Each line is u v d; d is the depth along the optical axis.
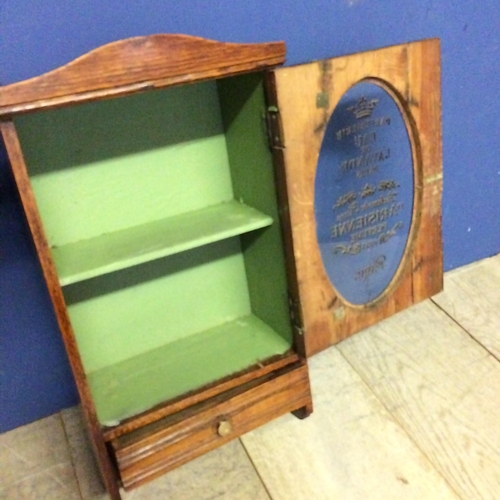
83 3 0.75
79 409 0.99
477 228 1.23
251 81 0.74
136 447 0.76
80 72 0.58
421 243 0.98
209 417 0.80
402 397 0.92
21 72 0.75
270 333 0.94
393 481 0.79
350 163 0.89
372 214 0.95
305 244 0.81
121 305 0.90
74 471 0.87
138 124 0.81
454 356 1.00
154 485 0.83
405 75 0.83
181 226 0.83
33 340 0.92
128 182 0.83
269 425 0.91
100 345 0.91
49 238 0.81
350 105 0.84
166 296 0.93
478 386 0.92
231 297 0.99
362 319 0.95
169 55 0.62
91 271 0.71
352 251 0.95
